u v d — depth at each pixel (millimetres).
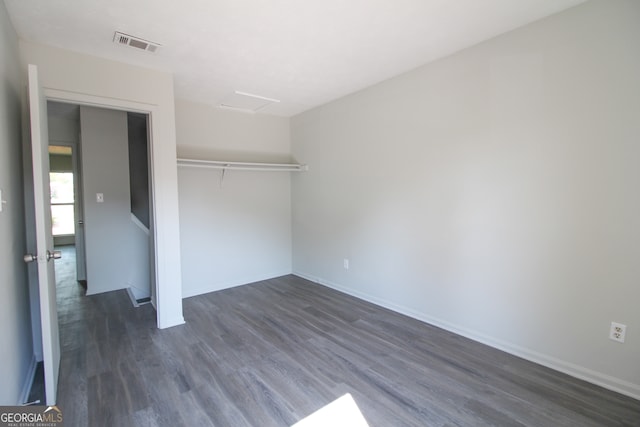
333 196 4113
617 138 1938
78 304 3691
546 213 2250
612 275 1996
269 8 1975
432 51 2654
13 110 2045
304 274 4738
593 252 2061
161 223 3008
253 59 2732
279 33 2295
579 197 2100
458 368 2312
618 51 1911
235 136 4301
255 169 4266
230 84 3352
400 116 3205
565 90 2119
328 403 1954
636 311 1921
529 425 1745
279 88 3506
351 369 2324
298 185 4719
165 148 2988
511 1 1967
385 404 1938
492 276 2576
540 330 2324
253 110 4340
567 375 2193
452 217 2820
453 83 2732
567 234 2162
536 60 2232
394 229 3359
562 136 2148
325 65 2896
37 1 1853
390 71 3082
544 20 2180
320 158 4273
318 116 4242
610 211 1985
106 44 2416
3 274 1631
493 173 2516
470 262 2715
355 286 3900
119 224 4199
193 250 3994
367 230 3674
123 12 1994
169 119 2996
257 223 4566
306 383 2162
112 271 4188
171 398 2010
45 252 1847
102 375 2258
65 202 8234
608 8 1931
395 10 2023
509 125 2400
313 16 2078
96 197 4039
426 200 3025
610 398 1953
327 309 3502
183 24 2152
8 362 1669
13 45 2094
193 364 2404
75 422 1794
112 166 4125
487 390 2053
